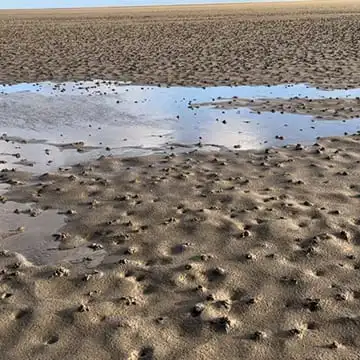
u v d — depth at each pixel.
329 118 13.89
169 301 6.09
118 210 8.50
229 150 11.47
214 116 14.56
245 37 36.34
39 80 21.56
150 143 12.28
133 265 6.83
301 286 6.28
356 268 6.65
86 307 5.91
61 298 6.17
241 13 68.06
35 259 7.13
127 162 10.88
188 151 11.55
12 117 15.27
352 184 9.25
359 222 7.79
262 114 14.58
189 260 6.92
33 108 16.38
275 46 30.44
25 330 5.62
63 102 17.14
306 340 5.39
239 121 13.92
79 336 5.52
